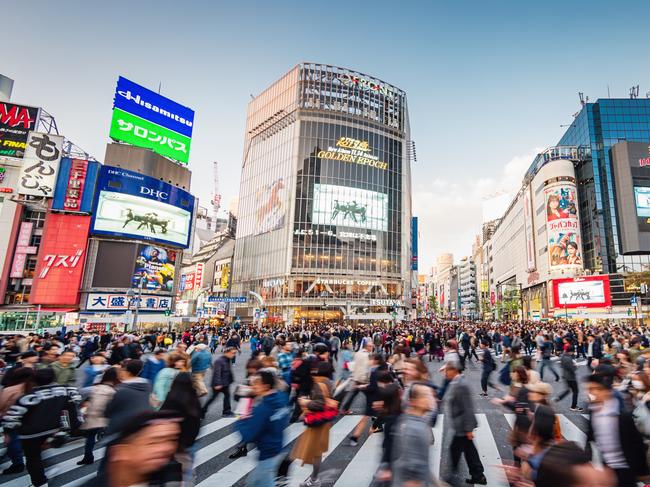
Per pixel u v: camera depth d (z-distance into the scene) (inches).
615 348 547.5
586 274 2511.1
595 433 168.7
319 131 2822.3
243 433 161.8
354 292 2605.8
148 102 2042.3
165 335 898.7
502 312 4060.0
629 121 2778.1
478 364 790.5
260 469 159.6
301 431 319.3
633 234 2501.2
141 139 1995.6
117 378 229.1
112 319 1373.0
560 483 71.2
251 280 2893.7
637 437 157.2
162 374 266.4
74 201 1722.4
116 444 90.1
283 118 2955.2
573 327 1331.2
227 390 372.2
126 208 1802.4
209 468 239.1
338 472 232.5
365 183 2834.6
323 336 758.5
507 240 4079.7
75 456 257.9
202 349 364.2
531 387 179.9
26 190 1676.9
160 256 1904.5
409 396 152.0
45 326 1525.6
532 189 3070.9
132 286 1772.9
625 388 250.5
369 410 293.1
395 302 2647.6
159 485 91.4
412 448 137.9
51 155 1733.5
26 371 207.3
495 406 411.8
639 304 1972.2
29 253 1716.3
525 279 3304.6
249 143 3307.1
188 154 2180.1
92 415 221.0
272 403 168.6
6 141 1775.3
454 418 220.5
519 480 135.0
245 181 3267.7
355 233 2716.5
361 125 2923.2
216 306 1856.5
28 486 206.8
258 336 1015.0
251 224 3065.9
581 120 2942.9
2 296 1648.6
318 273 2586.1
